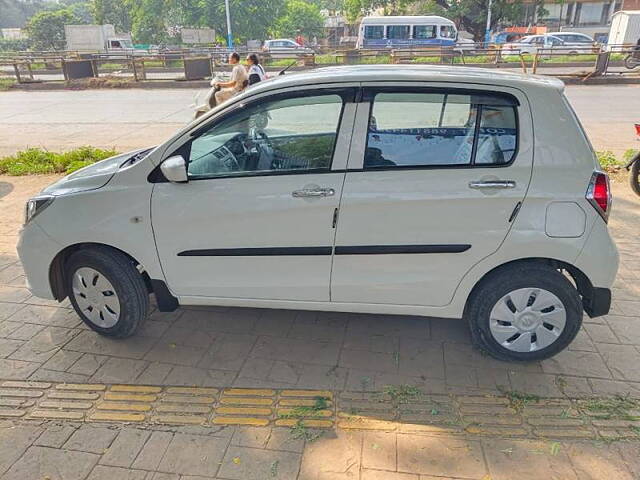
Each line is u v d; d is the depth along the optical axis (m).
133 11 50.44
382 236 2.91
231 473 2.40
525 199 2.77
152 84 21.44
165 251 3.15
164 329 3.63
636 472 2.38
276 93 2.94
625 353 3.26
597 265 2.82
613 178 7.03
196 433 2.65
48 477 2.40
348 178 2.86
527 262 2.95
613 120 11.79
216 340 3.49
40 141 11.04
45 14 57.62
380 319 3.73
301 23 57.06
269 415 2.78
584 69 22.41
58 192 3.30
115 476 2.40
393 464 2.44
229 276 3.16
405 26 28.66
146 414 2.80
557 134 2.76
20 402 2.91
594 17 41.59
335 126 2.89
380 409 2.81
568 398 2.87
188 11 46.94
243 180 2.97
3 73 27.59
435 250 2.90
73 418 2.78
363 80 2.86
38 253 3.35
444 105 2.81
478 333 3.11
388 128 2.85
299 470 2.41
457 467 2.41
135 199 3.10
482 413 2.77
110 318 3.40
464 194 2.78
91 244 3.30
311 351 3.36
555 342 3.04
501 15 33.66
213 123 3.01
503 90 2.77
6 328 3.66
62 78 25.62
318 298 3.13
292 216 2.93
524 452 2.50
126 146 10.32
